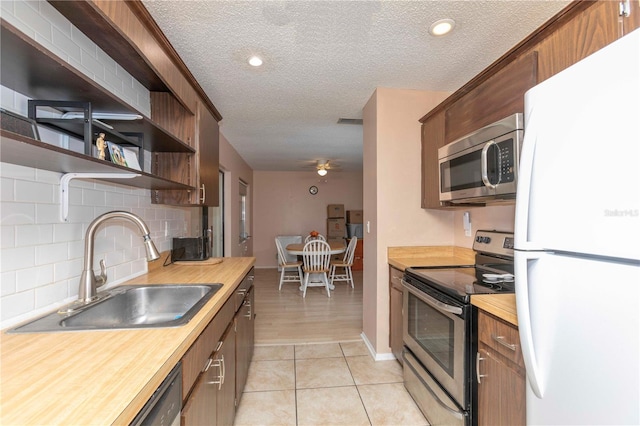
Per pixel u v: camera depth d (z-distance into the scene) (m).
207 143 2.13
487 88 1.56
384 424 1.69
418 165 2.44
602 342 0.63
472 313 1.34
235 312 1.72
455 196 1.82
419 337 1.81
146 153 1.85
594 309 0.65
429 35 1.64
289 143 4.16
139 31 1.30
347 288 4.91
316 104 2.67
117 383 0.65
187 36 1.63
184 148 1.81
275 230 6.95
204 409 1.08
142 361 0.75
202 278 1.71
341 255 6.55
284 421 1.71
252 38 1.66
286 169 6.70
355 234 6.71
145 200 1.87
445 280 1.65
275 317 3.48
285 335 2.95
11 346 0.82
